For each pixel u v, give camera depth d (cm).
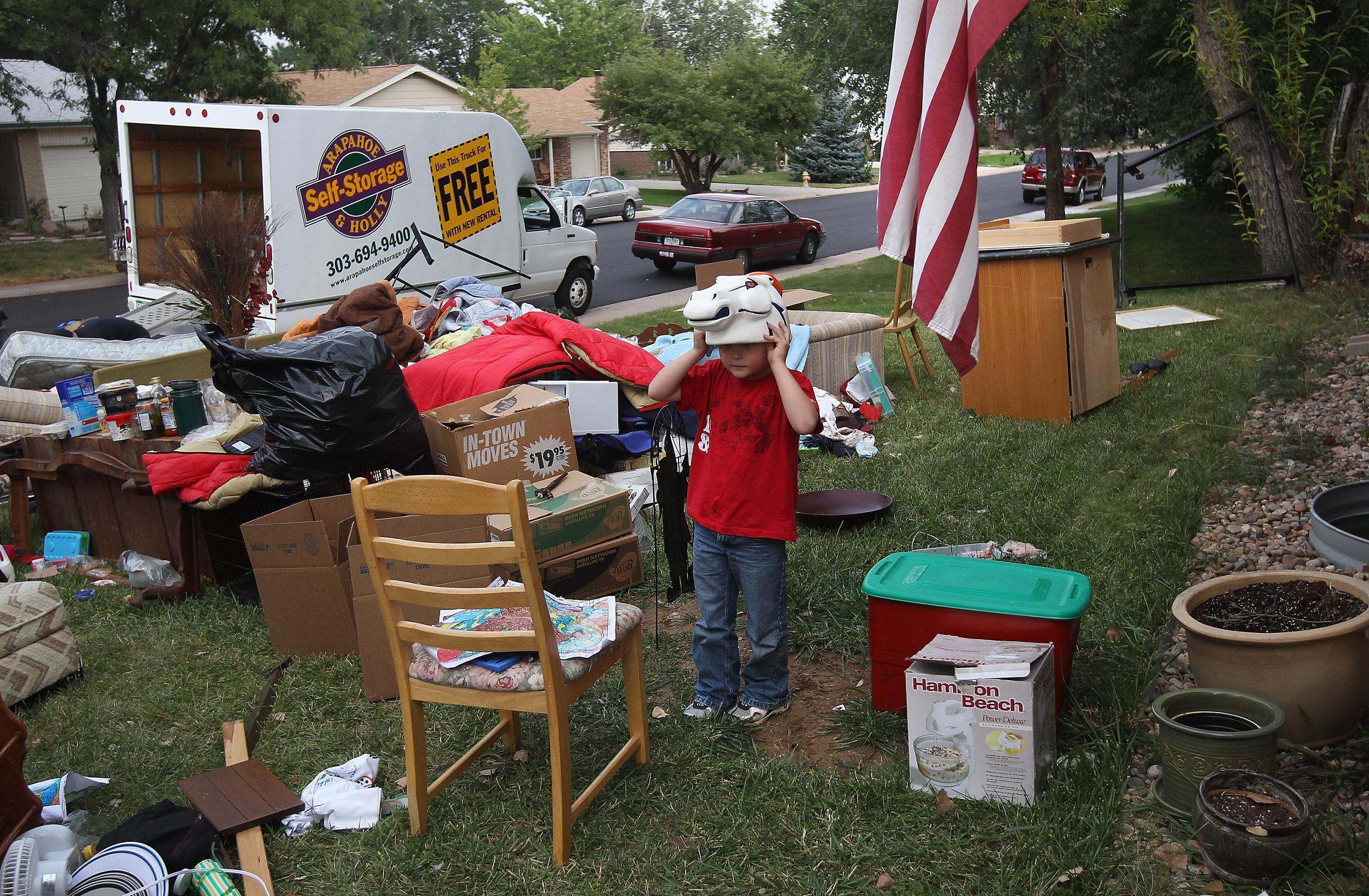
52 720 389
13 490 573
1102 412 687
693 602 466
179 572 513
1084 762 301
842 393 750
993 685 289
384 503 283
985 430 670
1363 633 294
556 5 5575
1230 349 820
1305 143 1105
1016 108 1479
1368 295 988
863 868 278
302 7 2131
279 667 418
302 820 313
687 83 3194
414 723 301
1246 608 320
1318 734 297
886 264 1789
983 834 283
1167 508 491
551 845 298
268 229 826
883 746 333
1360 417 591
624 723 359
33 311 1683
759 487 328
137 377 618
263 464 459
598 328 1205
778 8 1652
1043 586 329
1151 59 1459
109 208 2253
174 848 289
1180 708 290
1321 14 1084
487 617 313
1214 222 1845
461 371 589
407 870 290
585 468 581
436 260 1016
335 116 874
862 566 466
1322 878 250
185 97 2206
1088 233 673
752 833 296
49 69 2923
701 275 759
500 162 1095
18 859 269
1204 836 257
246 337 713
